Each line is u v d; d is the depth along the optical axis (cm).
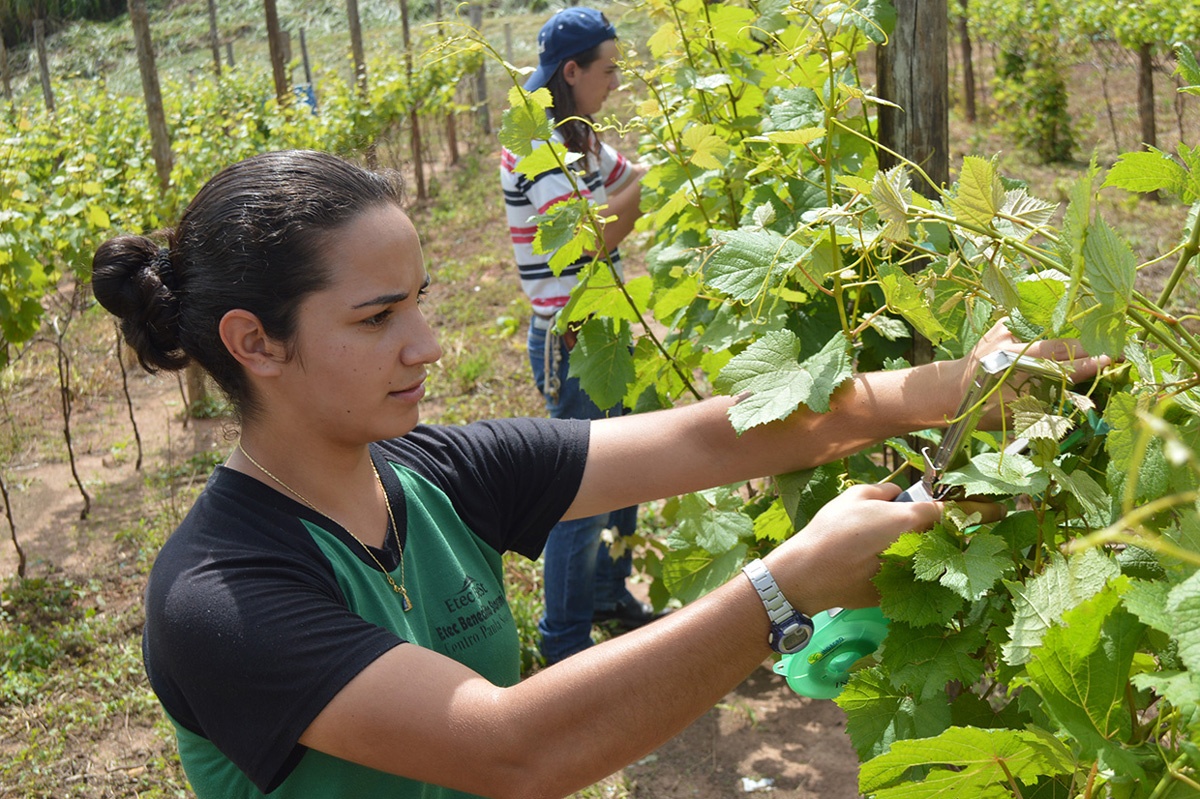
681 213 287
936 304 157
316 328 123
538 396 640
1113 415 107
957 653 130
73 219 600
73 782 350
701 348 245
